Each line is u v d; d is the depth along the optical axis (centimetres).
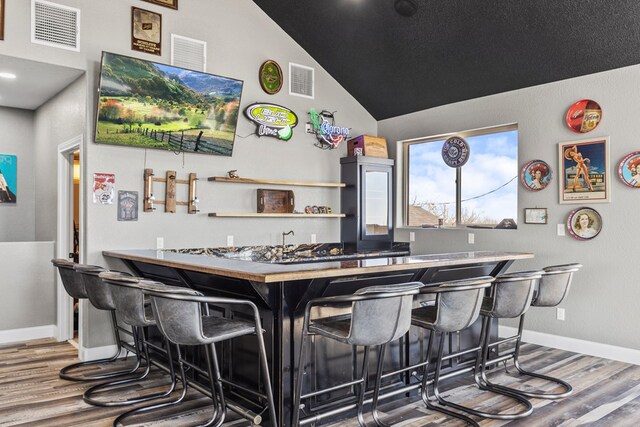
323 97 574
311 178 562
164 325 238
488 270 395
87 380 356
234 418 293
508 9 407
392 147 611
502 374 374
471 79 498
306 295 270
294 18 518
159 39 443
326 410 285
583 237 432
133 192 432
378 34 492
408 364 332
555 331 453
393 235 602
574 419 291
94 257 410
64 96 454
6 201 525
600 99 422
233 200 498
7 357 416
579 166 436
